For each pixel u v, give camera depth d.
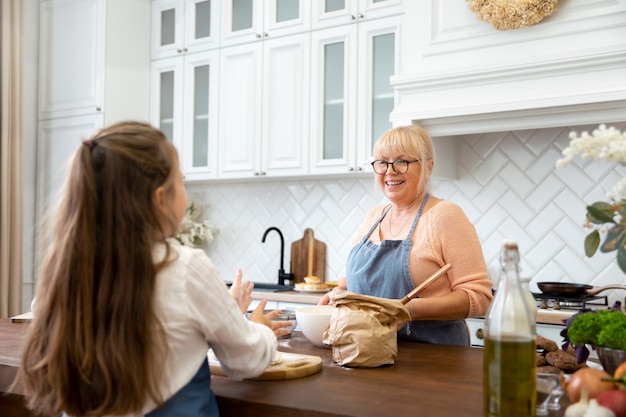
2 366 1.34
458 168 3.08
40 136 3.89
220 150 3.57
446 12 2.64
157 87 3.84
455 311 1.72
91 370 0.98
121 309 0.96
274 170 3.37
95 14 3.68
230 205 3.85
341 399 1.10
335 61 3.21
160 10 3.85
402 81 2.68
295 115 3.30
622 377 0.98
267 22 3.41
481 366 1.38
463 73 2.52
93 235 0.99
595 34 2.31
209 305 1.04
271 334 1.22
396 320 1.42
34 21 3.94
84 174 1.00
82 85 3.72
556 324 2.45
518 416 0.97
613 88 2.20
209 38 3.62
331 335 1.40
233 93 3.53
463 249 1.82
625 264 1.02
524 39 2.45
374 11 3.05
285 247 3.63
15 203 3.64
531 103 2.35
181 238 3.75
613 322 1.14
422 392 1.15
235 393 1.16
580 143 0.98
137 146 1.02
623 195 1.02
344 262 3.42
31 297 3.84
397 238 1.93
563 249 2.82
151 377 0.99
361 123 3.09
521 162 2.93
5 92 3.60
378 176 1.96
